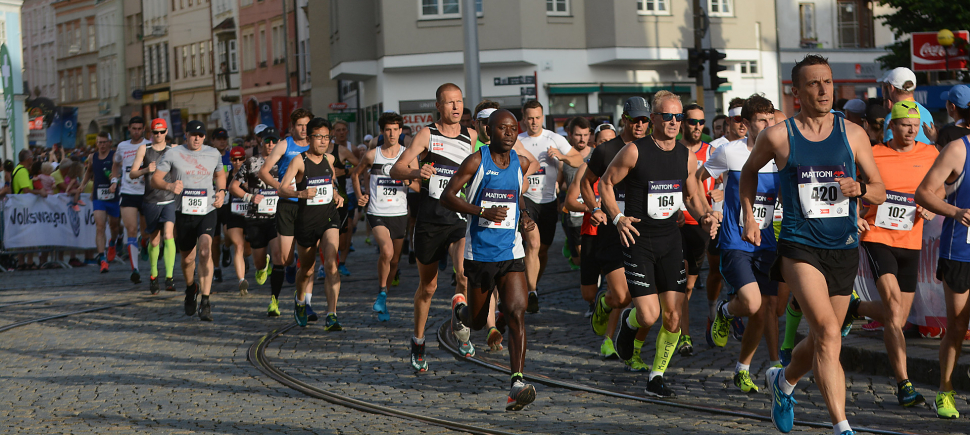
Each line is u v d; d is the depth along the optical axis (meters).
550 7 61.12
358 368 15.58
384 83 62.97
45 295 26.72
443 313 21.22
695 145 16.08
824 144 10.08
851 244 10.12
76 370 15.94
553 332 18.38
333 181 19.75
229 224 25.20
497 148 12.72
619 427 11.54
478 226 12.79
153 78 131.12
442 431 11.58
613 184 13.23
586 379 14.32
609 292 14.88
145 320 21.50
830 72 10.03
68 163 39.59
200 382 14.73
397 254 21.23
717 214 13.32
